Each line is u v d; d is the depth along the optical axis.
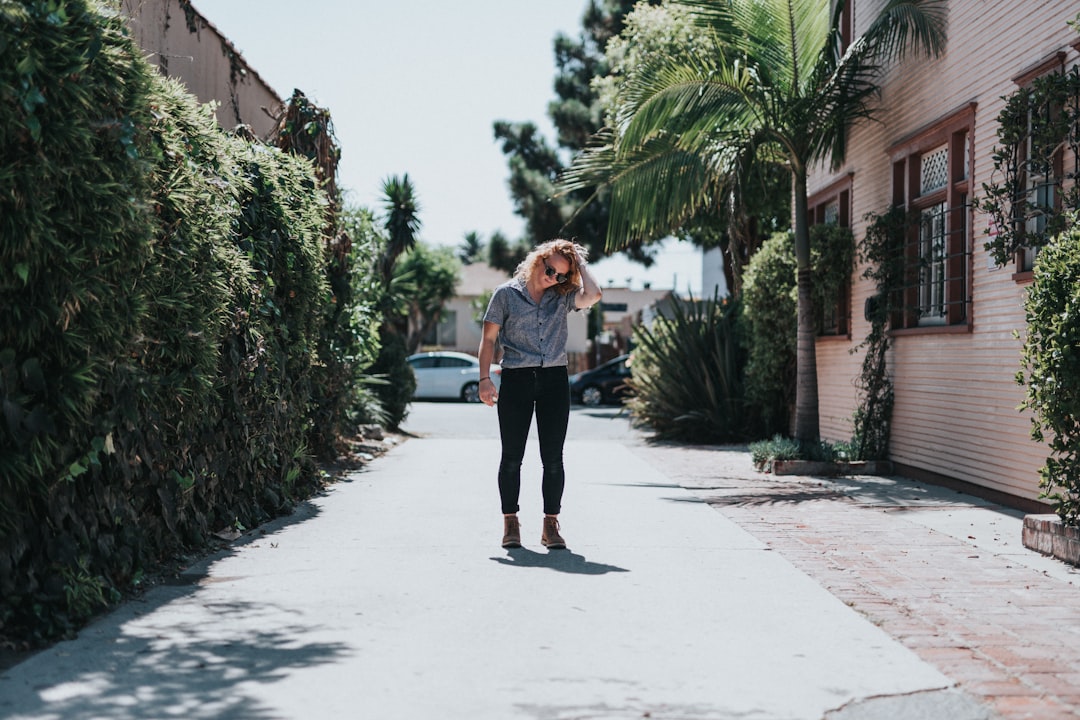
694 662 4.12
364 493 9.15
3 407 4.15
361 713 3.49
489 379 6.57
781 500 9.16
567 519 7.80
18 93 4.04
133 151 4.82
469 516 7.81
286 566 5.89
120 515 5.19
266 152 8.10
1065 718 3.52
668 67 11.44
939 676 3.97
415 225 17.64
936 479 10.61
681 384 16.42
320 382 9.87
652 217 12.32
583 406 32.09
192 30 11.24
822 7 11.88
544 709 3.55
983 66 9.77
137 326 5.08
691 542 6.86
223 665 4.01
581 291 6.61
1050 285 6.25
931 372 10.84
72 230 4.46
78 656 4.10
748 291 15.56
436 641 4.37
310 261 8.56
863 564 6.23
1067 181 8.30
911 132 11.66
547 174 31.83
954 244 10.41
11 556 4.32
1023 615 4.99
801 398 12.14
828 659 4.18
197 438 6.24
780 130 11.97
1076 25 7.25
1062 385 6.11
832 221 15.34
